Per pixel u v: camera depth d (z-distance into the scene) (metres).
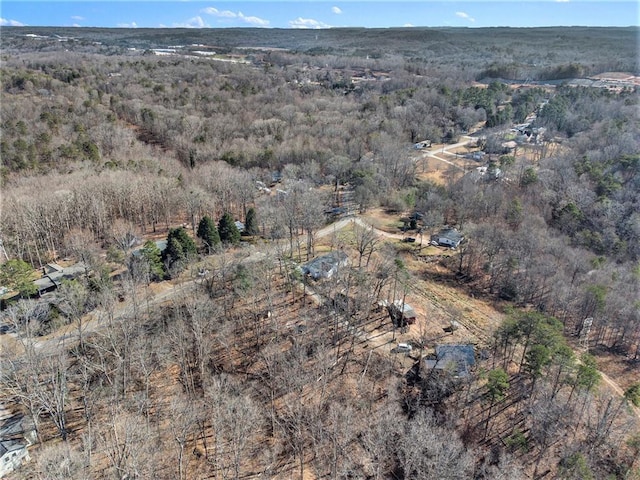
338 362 57.53
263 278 67.81
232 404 45.44
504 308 73.06
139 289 68.62
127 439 40.69
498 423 50.06
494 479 39.62
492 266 81.12
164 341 57.41
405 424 45.72
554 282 72.62
